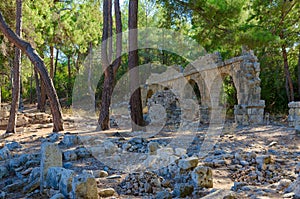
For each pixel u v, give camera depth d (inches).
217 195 137.5
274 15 555.5
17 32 440.8
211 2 394.3
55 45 867.4
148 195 154.9
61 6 829.8
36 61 414.0
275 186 152.7
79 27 840.9
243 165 210.5
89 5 826.8
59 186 152.5
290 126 429.1
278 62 781.3
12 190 174.6
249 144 300.5
